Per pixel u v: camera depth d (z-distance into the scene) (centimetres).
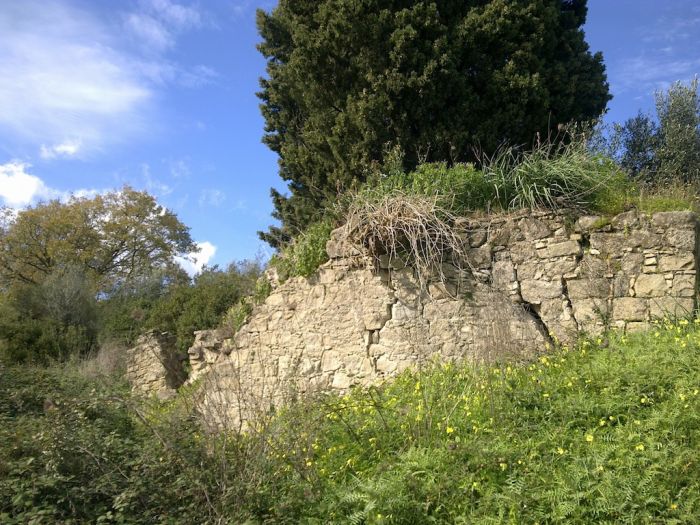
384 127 1077
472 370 601
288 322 783
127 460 455
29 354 1619
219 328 911
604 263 655
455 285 695
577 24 1229
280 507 412
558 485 398
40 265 3005
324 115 1172
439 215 711
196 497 420
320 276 766
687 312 616
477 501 402
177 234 3328
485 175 758
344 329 743
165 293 2344
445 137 1051
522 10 1051
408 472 428
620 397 478
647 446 418
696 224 641
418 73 1051
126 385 1052
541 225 681
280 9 1343
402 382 654
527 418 484
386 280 724
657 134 1217
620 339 604
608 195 697
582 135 855
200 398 605
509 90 1047
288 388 646
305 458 466
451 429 468
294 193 1401
